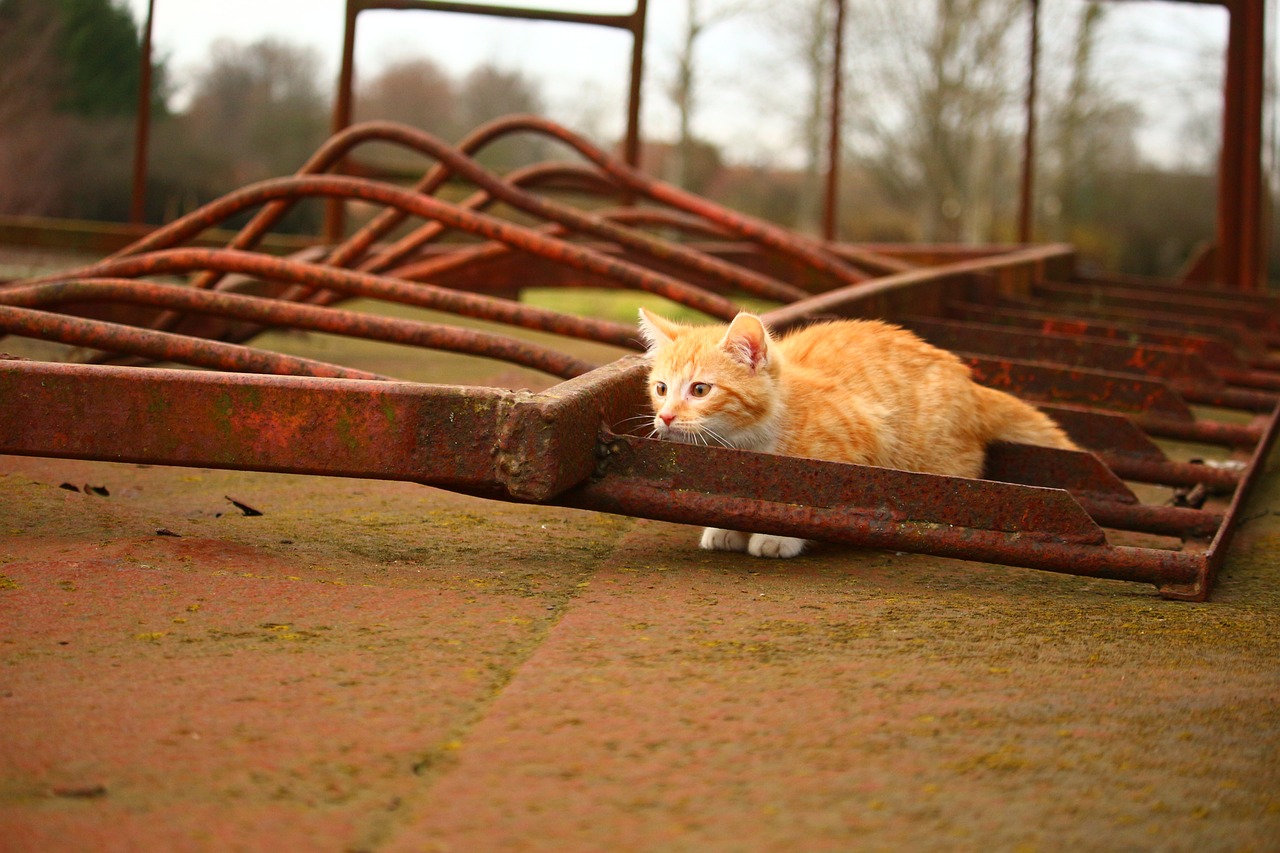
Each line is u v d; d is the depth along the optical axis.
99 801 0.81
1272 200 7.70
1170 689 0.98
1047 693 0.97
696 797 0.83
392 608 1.06
